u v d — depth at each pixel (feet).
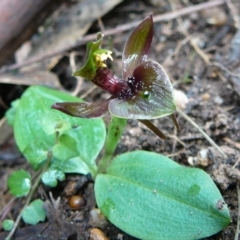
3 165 0.37
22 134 0.33
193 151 0.33
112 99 0.26
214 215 0.26
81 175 0.33
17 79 0.41
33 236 0.31
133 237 0.29
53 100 0.34
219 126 0.34
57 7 0.42
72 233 0.31
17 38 0.40
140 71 0.25
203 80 0.39
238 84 0.37
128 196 0.29
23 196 0.34
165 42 0.43
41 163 0.33
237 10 0.44
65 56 0.43
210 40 0.43
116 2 0.45
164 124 0.36
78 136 0.32
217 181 0.30
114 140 0.29
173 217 0.27
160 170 0.29
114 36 0.44
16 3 0.39
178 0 0.46
